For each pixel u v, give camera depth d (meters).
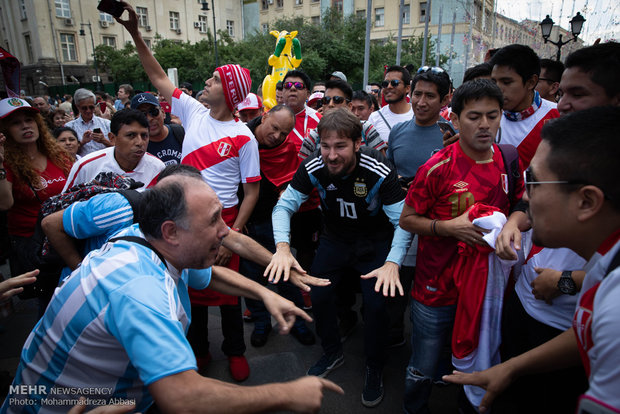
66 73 33.88
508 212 1.85
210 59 27.47
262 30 41.03
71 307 1.22
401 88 3.64
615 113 0.91
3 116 2.59
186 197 1.25
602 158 0.88
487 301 1.69
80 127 5.14
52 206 1.77
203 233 1.28
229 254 2.43
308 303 3.32
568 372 1.62
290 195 2.33
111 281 1.17
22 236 2.76
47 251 1.83
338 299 2.77
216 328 3.16
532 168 1.03
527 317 1.78
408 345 2.86
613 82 1.63
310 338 2.90
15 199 2.72
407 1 31.31
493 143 1.85
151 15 37.25
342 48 23.02
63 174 2.93
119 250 1.28
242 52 27.78
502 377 1.32
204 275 1.62
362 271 2.25
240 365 2.53
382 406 2.26
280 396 1.08
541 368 1.30
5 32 35.62
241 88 2.49
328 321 2.41
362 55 23.31
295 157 3.04
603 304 0.81
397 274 1.94
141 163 2.60
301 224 3.25
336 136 1.95
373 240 2.29
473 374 1.37
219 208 1.30
